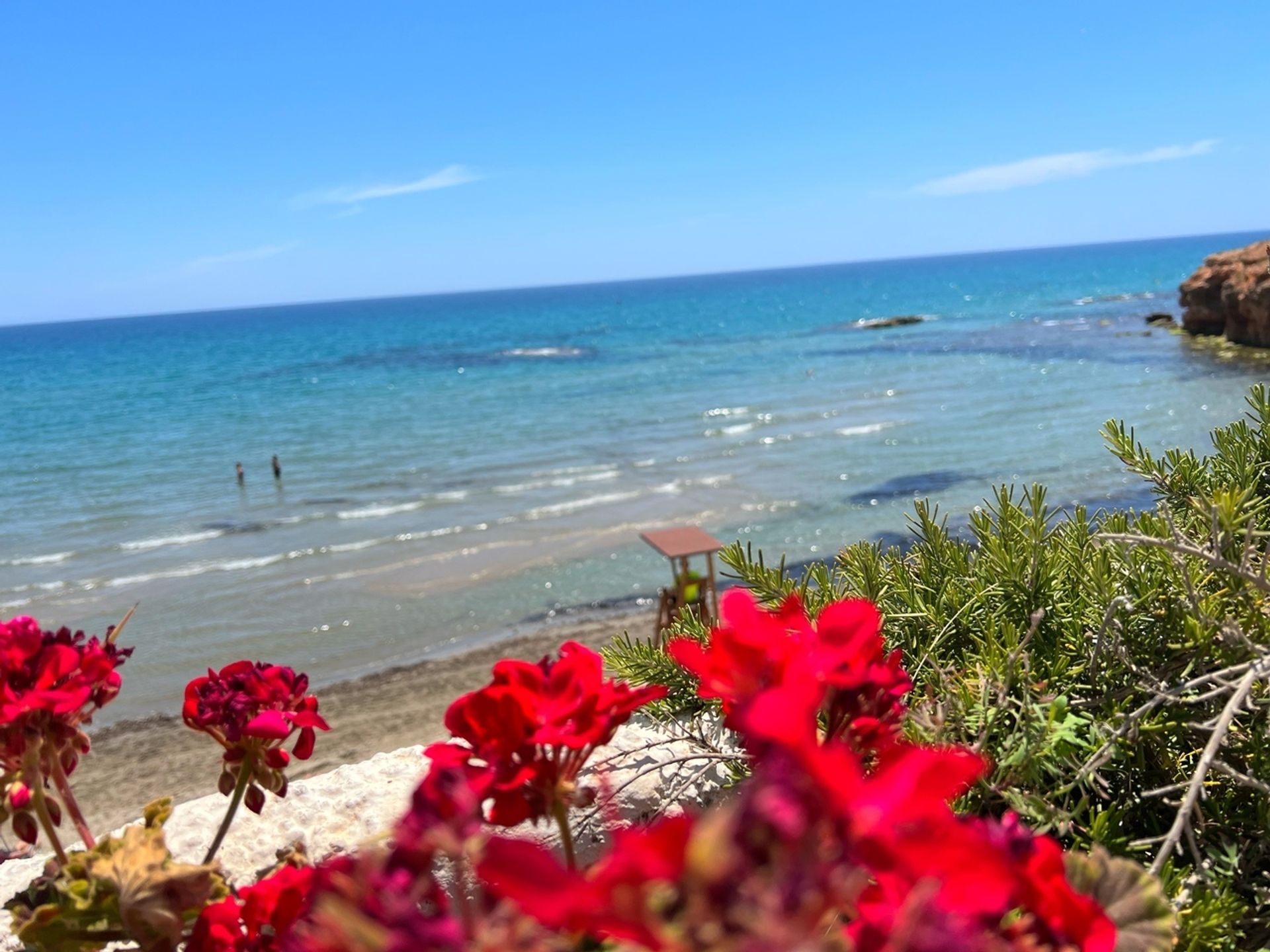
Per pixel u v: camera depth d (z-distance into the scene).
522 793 1.10
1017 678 1.91
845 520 22.08
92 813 10.60
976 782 1.70
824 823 0.60
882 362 57.59
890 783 0.63
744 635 1.03
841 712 1.21
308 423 46.12
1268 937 1.62
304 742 1.55
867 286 186.00
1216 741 1.54
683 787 2.05
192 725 1.53
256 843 2.42
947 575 2.47
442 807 0.88
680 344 82.69
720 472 28.81
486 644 16.25
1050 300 107.38
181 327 192.50
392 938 0.68
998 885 0.65
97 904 1.27
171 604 19.97
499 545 22.28
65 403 60.03
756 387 50.12
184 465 37.12
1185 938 1.40
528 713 1.09
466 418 45.09
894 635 2.35
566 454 34.50
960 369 51.41
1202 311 52.16
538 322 131.75
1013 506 2.54
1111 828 1.68
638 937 0.56
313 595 19.77
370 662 15.87
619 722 1.16
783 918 0.53
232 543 24.92
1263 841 1.72
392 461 35.34
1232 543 2.07
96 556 24.52
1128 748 1.85
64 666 1.37
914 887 0.69
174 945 1.25
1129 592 2.20
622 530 22.78
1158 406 33.72
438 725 12.50
